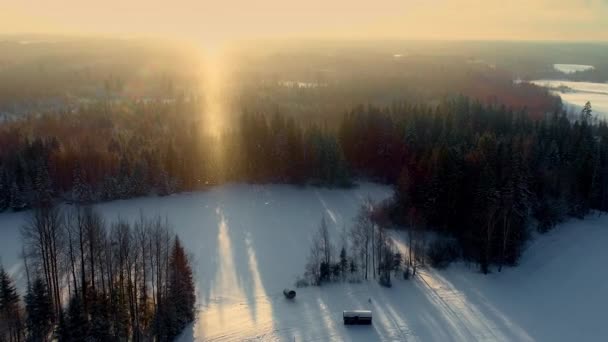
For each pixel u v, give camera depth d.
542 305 53.62
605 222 72.06
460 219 69.06
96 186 89.06
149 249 53.38
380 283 57.97
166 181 91.69
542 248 65.50
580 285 56.66
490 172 64.81
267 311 52.44
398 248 65.44
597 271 59.03
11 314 43.38
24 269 61.47
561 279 58.34
